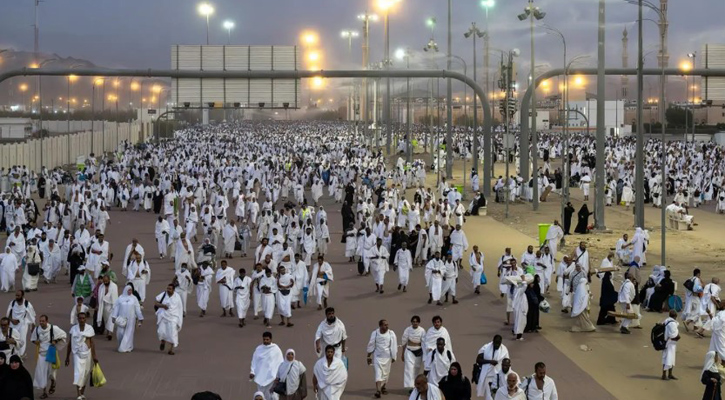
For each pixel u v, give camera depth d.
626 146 97.56
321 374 15.58
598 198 42.41
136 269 24.39
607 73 48.81
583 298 22.89
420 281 30.11
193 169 64.69
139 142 118.38
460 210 43.75
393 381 18.47
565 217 41.34
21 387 14.85
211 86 41.78
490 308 25.86
